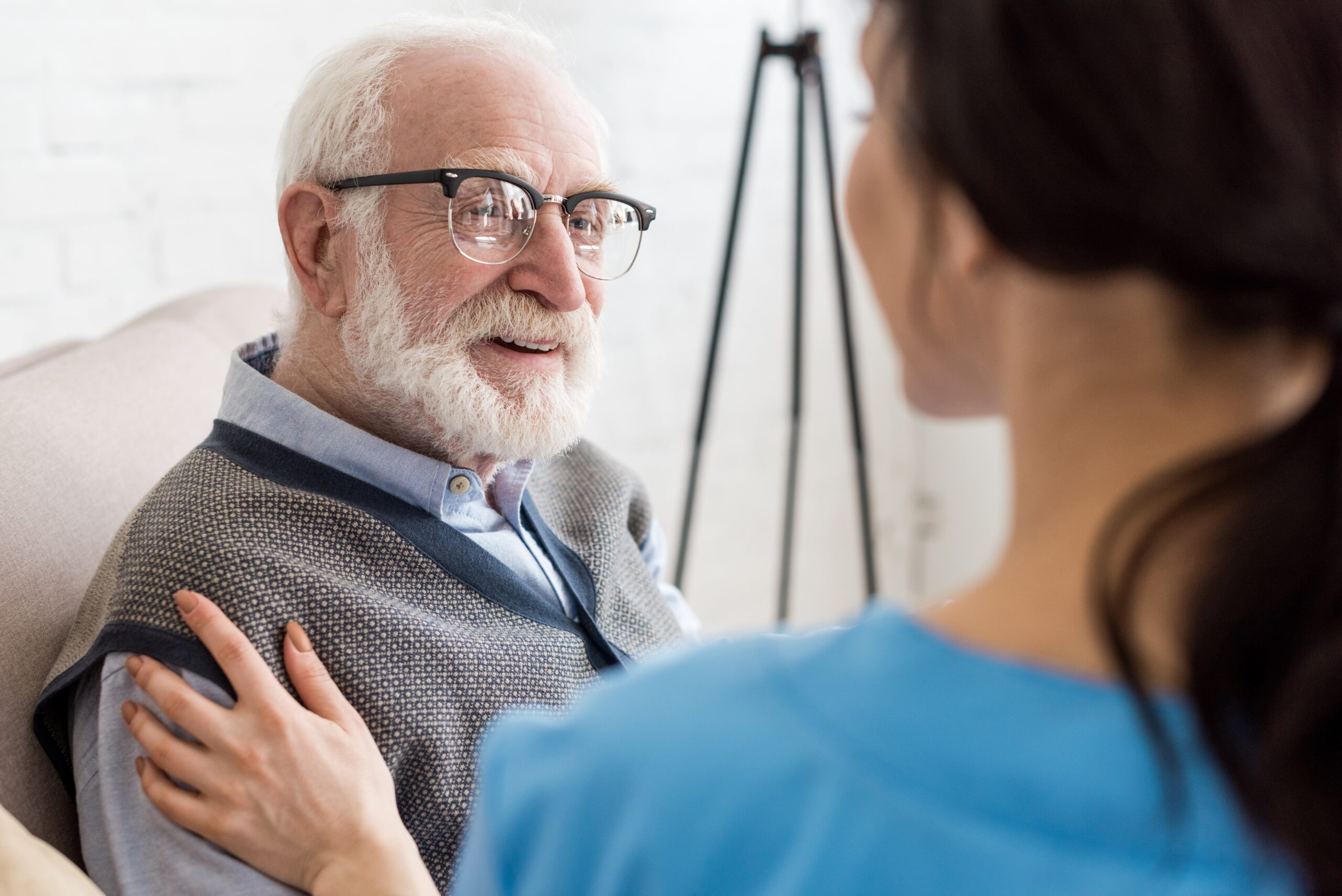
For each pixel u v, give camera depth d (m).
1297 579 0.32
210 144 1.83
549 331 1.11
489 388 1.09
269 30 1.85
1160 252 0.31
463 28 1.12
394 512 1.04
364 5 1.94
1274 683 0.32
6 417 1.05
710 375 2.03
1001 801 0.32
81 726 0.92
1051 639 0.34
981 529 2.70
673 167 2.29
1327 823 0.31
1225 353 0.34
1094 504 0.35
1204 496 0.32
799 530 2.63
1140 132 0.31
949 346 0.40
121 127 1.74
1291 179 0.31
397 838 0.87
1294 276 0.31
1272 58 0.31
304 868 0.85
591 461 1.35
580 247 1.16
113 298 1.77
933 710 0.34
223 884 0.85
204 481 0.99
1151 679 0.33
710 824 0.34
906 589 2.83
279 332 1.17
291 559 0.95
